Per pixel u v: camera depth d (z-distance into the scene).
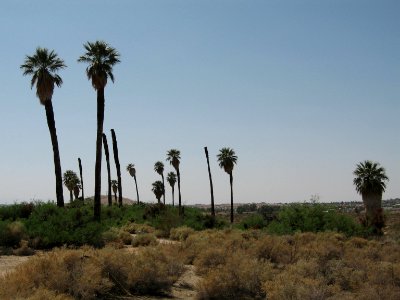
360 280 14.20
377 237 33.53
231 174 71.50
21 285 10.13
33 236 24.20
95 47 35.62
